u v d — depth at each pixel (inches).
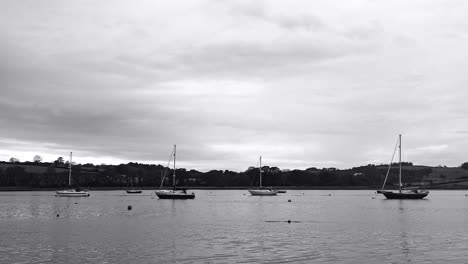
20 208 4451.3
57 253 1669.5
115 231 2372.0
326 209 4537.4
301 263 1486.2
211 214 3737.7
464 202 6136.8
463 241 1961.1
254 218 3289.9
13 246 1830.7
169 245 1857.8
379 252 1684.3
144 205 5177.2
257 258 1569.9
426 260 1530.5
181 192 6697.8
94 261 1525.6
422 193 6476.4
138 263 1492.4
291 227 2593.5
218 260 1537.9
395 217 3380.9
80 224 2768.2
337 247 1798.7
